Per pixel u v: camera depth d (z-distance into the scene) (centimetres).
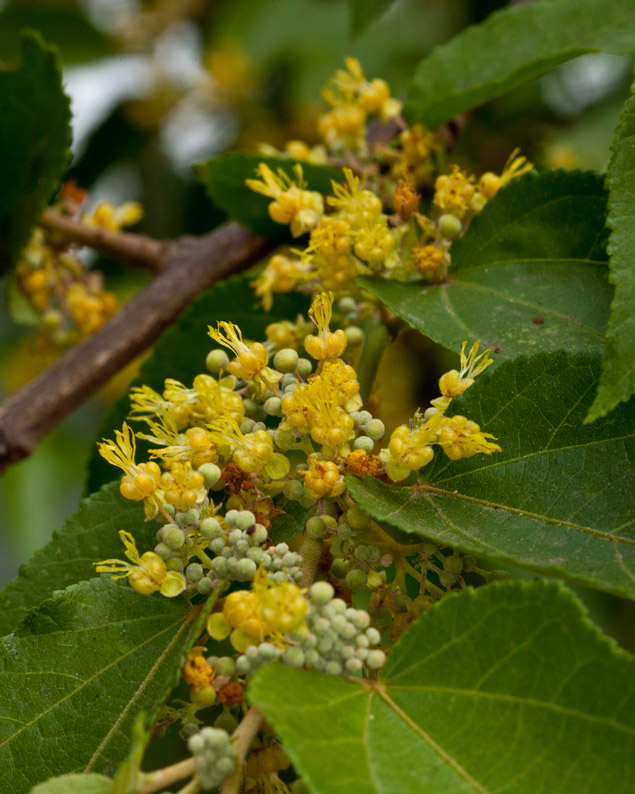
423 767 44
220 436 46
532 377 47
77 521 49
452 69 53
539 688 44
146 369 52
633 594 44
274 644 44
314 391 46
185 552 46
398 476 46
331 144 53
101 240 56
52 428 54
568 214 49
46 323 56
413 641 44
